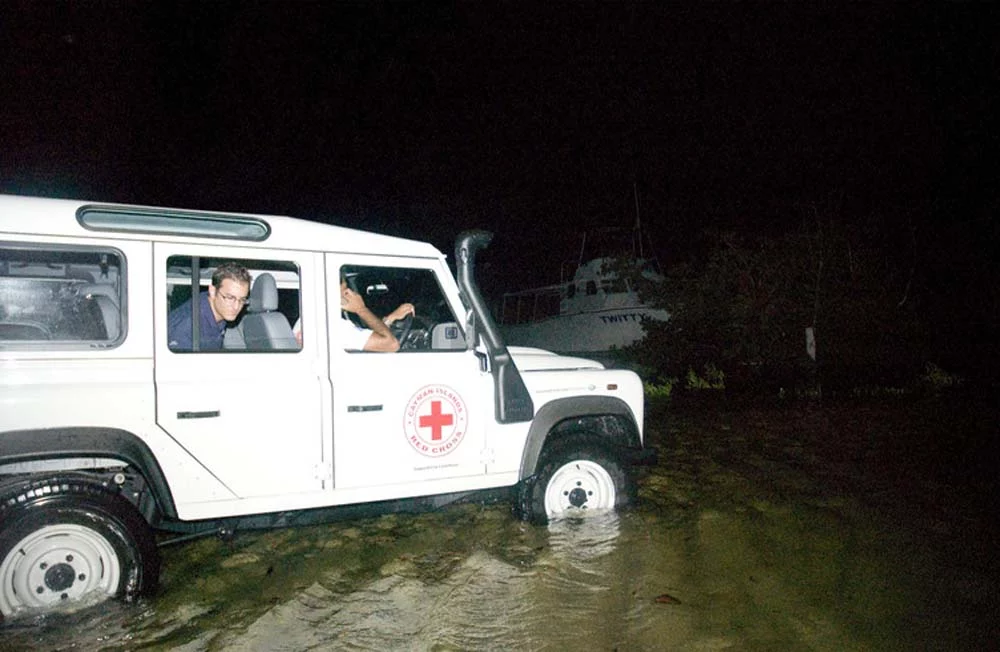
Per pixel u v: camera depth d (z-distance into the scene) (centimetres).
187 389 438
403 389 502
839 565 519
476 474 529
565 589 474
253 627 424
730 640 409
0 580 402
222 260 481
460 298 536
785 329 1537
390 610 448
